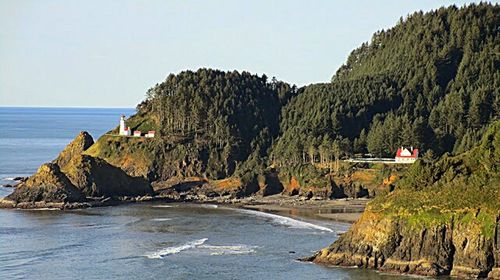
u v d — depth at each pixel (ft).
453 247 485.56
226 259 547.08
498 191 485.97
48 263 542.57
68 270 520.42
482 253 471.62
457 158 533.55
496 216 474.08
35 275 506.48
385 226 506.89
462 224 483.10
